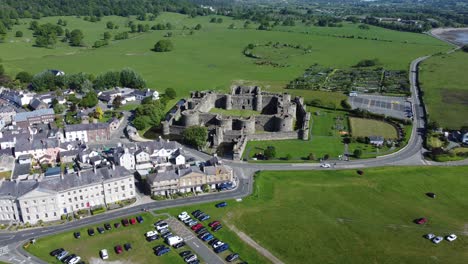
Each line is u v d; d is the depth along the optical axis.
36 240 177.12
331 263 166.00
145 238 179.88
